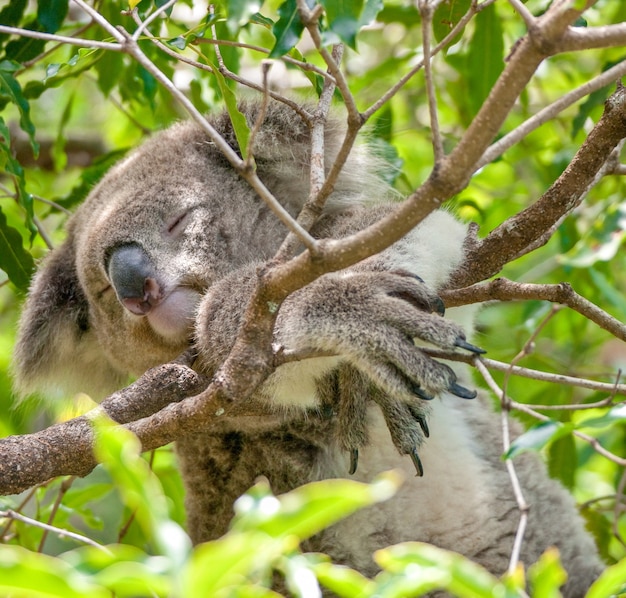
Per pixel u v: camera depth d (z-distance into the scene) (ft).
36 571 10.44
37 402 32.32
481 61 33.47
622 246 37.93
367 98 41.93
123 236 25.38
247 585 12.35
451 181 15.07
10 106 43.04
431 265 23.07
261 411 22.75
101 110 49.03
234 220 26.53
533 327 34.55
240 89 33.42
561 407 20.58
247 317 17.65
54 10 28.55
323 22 22.93
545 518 28.55
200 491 28.04
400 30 47.32
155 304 24.89
